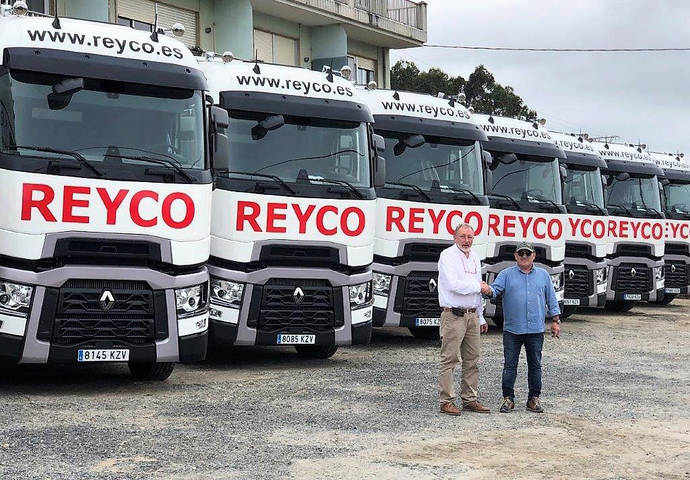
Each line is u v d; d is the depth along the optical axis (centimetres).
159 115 1147
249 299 1316
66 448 837
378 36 3250
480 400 1144
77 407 1031
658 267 2428
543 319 1082
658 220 2431
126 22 2330
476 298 1065
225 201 1306
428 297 1591
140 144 1127
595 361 1511
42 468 768
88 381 1228
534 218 1894
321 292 1362
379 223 1563
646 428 995
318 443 886
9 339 1062
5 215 1058
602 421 1027
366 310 1403
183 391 1159
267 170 1334
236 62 1389
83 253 1083
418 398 1136
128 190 1102
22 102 1078
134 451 834
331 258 1363
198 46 2562
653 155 2731
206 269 1180
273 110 1351
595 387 1252
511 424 1001
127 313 1111
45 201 1063
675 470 823
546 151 1939
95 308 1097
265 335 1328
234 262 1308
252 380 1257
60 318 1081
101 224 1088
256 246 1316
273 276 1328
